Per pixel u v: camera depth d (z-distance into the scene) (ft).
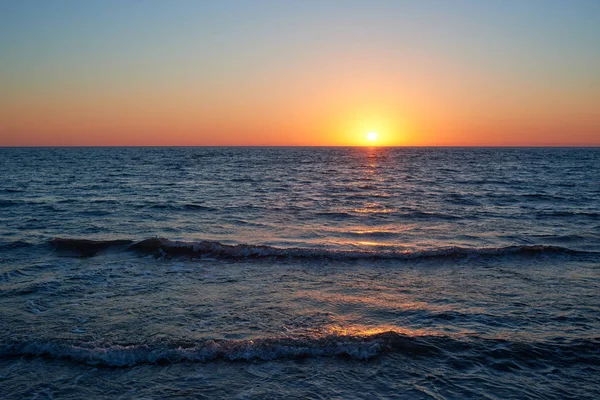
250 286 32.73
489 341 23.35
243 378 19.94
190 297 30.22
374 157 376.27
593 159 319.88
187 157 359.66
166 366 20.94
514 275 35.65
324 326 25.48
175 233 52.70
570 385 19.42
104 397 18.43
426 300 29.84
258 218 63.98
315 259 39.93
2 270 36.29
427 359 21.61
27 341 22.41
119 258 40.34
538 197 90.12
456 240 49.85
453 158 346.95
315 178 146.51
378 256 40.29
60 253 41.83
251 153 510.58
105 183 120.88
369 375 20.24
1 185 111.96
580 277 35.06
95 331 24.44
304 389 19.10
